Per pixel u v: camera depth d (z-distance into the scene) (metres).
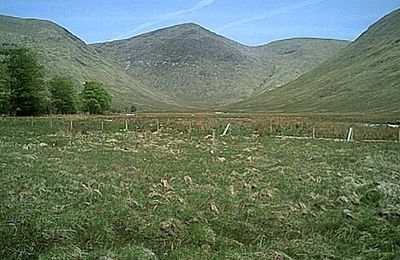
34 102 89.38
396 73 167.50
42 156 26.19
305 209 15.92
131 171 22.09
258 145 36.53
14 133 44.28
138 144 34.47
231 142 38.44
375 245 12.88
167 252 12.11
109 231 13.18
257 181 20.39
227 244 12.66
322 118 85.38
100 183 18.70
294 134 49.44
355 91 168.12
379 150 34.31
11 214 13.83
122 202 15.73
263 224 14.44
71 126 52.59
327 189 19.09
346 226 14.28
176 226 13.58
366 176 22.55
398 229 13.91
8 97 86.69
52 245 12.05
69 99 101.38
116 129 52.19
